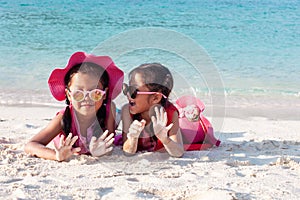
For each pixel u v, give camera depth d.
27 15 13.28
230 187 3.04
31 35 10.98
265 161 3.74
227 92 7.09
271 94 7.00
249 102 6.56
